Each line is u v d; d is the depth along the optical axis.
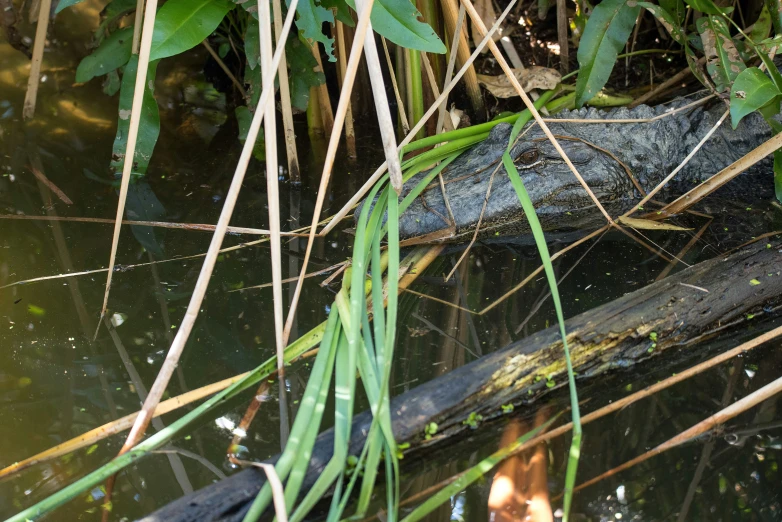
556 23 5.16
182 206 3.76
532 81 4.55
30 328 2.85
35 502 2.07
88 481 2.02
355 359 2.18
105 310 2.98
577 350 2.51
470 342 2.81
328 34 4.56
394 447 2.01
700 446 2.29
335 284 3.16
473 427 2.33
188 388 2.55
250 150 2.12
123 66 4.36
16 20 4.50
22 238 3.45
